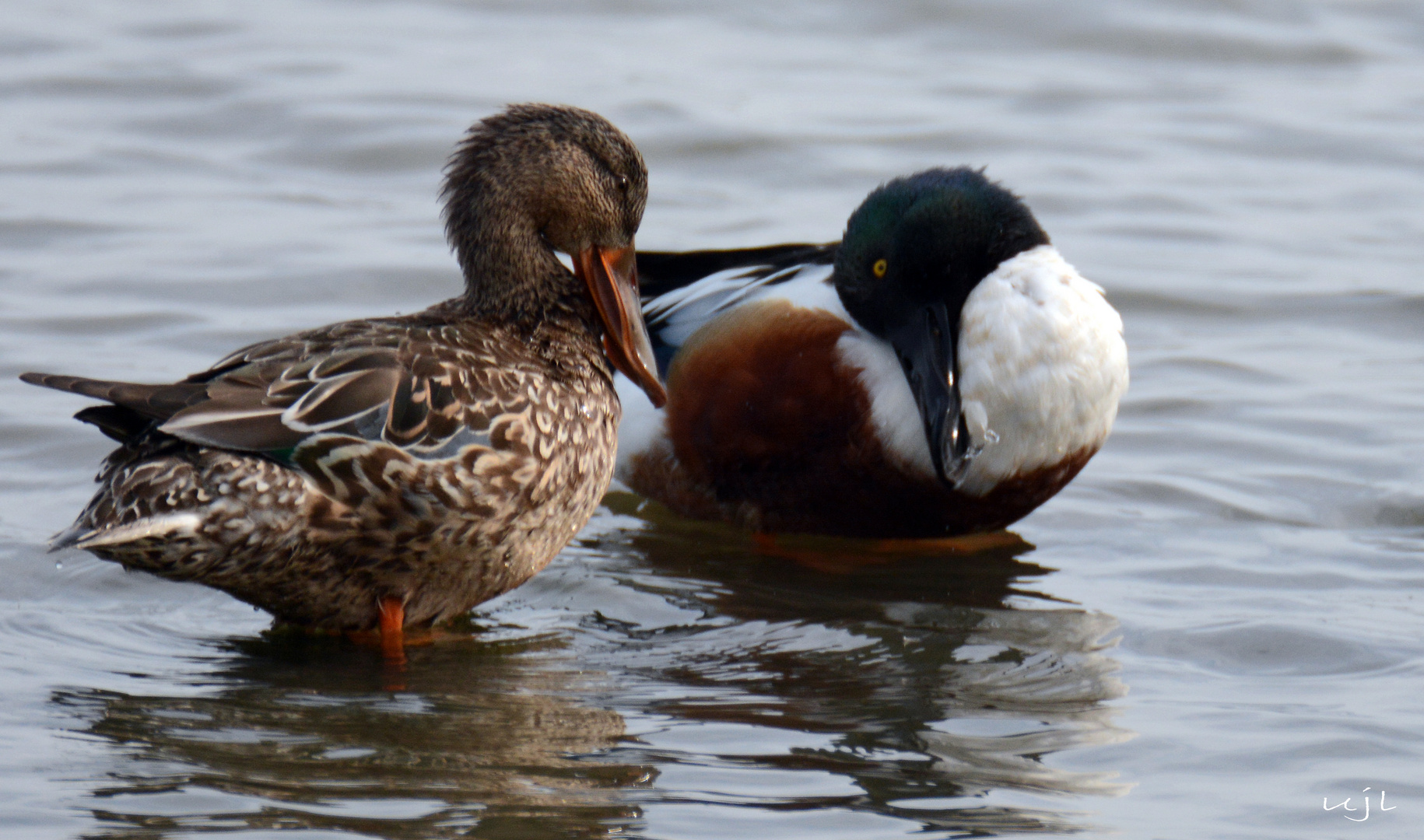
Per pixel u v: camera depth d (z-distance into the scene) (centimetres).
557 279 1023
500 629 986
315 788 741
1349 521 1161
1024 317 1100
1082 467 1173
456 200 1030
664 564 1129
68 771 750
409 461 870
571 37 2358
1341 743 806
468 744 799
